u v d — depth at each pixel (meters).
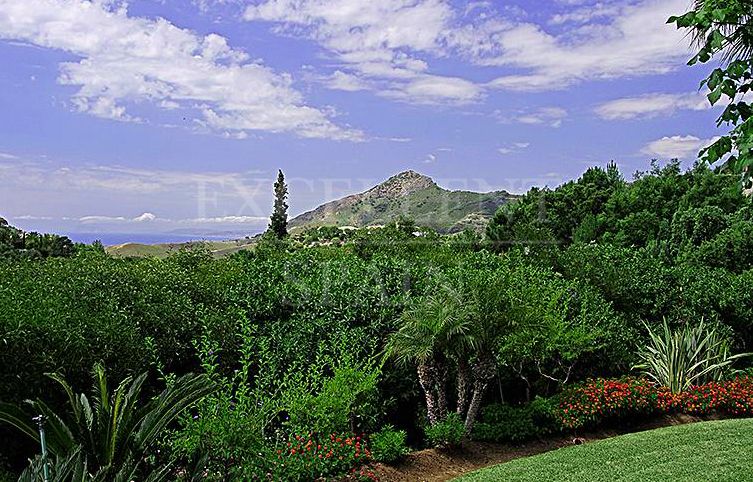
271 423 6.86
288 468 5.79
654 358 9.83
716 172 4.19
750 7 3.93
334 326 8.40
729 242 19.80
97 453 4.57
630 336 10.53
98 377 5.17
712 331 10.29
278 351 7.89
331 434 6.45
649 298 12.00
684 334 9.95
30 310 5.96
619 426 8.36
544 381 9.31
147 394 6.81
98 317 6.50
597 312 10.49
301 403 6.62
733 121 4.06
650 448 6.75
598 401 8.19
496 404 8.38
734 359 10.36
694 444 6.78
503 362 8.40
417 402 8.43
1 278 7.38
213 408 5.75
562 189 35.91
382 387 8.16
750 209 23.81
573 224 34.19
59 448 4.56
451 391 8.69
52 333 5.89
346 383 6.97
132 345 6.49
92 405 5.97
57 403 5.90
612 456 6.56
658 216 31.72
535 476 6.08
